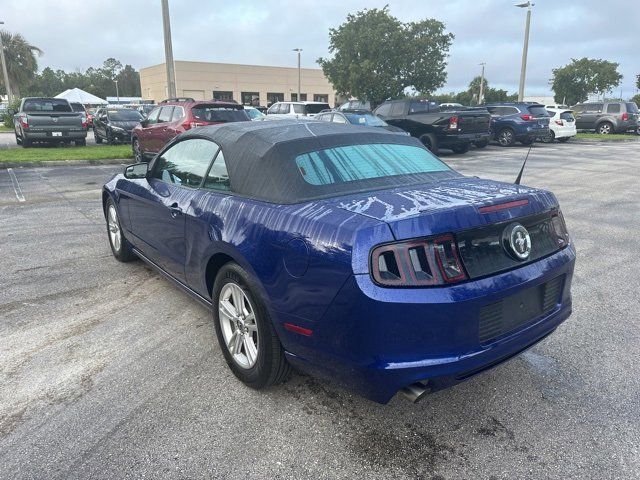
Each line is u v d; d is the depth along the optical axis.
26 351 3.57
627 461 2.49
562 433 2.71
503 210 2.59
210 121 12.20
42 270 5.23
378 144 3.55
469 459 2.51
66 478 2.37
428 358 2.33
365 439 2.66
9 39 49.69
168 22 17.31
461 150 17.53
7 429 2.73
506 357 2.61
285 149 3.16
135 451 2.56
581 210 8.24
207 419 2.82
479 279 2.42
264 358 2.89
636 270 5.29
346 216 2.51
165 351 3.58
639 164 14.53
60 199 8.93
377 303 2.26
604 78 48.81
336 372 2.53
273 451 2.56
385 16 29.75
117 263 5.46
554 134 23.02
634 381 3.20
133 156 14.93
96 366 3.38
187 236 3.57
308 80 63.03
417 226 2.34
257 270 2.78
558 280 2.94
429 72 30.28
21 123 17.75
